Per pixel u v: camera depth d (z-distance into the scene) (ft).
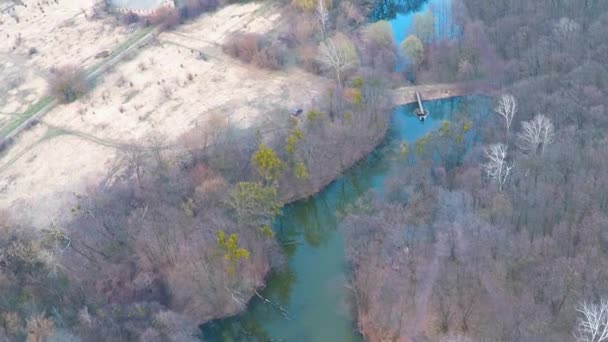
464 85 586.04
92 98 617.21
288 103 580.71
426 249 415.64
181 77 633.61
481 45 608.60
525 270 389.60
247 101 589.32
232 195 433.89
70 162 540.11
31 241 444.14
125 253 437.99
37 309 388.98
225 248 406.00
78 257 434.30
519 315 366.02
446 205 437.17
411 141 537.65
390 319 386.11
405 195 460.55
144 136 556.10
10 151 564.71
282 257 456.04
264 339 405.80
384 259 414.21
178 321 387.14
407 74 613.93
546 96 521.24
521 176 447.83
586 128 483.10
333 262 452.35
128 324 378.32
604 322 333.42
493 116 527.81
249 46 642.63
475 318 373.40
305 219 492.95
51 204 496.23
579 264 380.58
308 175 503.20
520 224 418.92
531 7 637.30
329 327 405.59
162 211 456.04
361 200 478.18
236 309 418.51
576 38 580.30
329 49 596.29
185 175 493.36
